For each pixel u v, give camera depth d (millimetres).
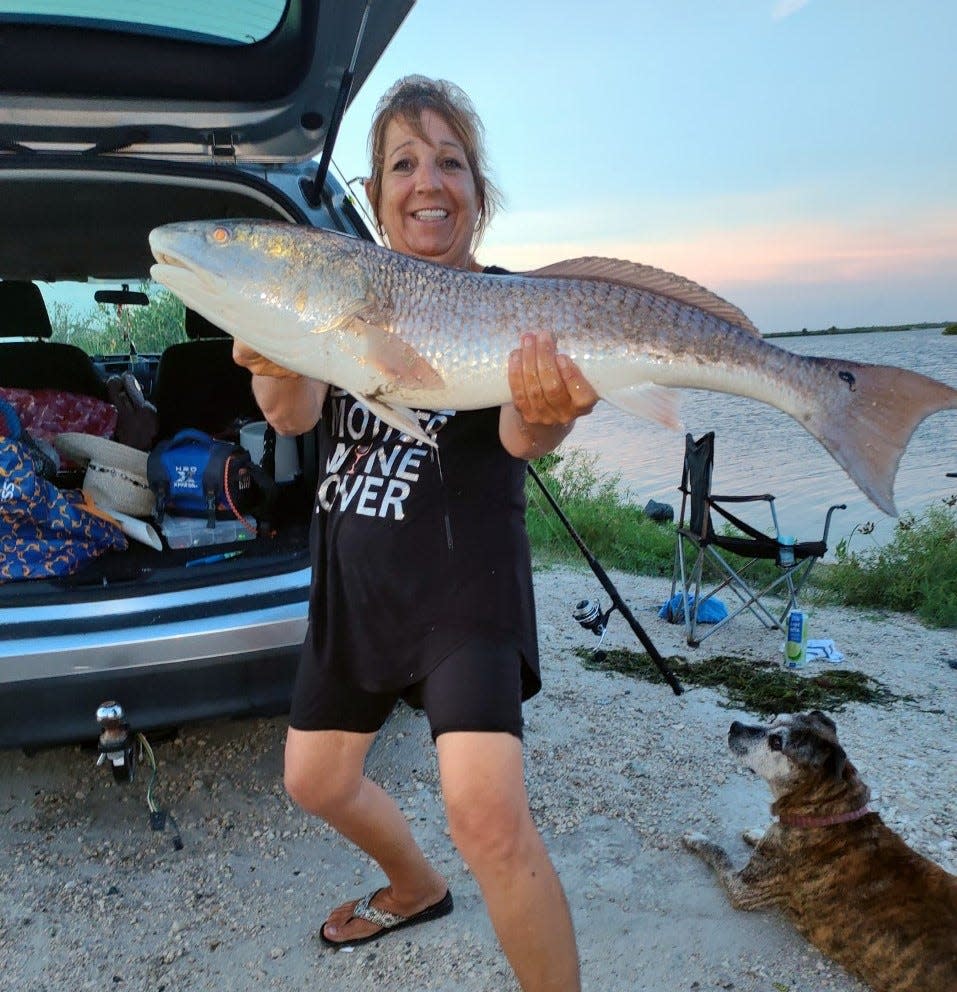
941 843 2764
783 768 2428
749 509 9992
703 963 2279
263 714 2645
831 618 5445
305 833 2857
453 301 1793
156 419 4035
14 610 2504
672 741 3525
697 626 5102
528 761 3342
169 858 2734
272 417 2031
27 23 2975
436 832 2873
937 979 2088
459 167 2107
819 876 2311
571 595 5703
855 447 1805
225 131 3486
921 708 3900
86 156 3293
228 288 1755
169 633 2480
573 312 1803
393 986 2199
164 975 2246
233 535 3330
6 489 2949
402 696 2105
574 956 1797
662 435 17172
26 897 2541
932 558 5902
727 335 1825
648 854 2762
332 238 1784
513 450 1938
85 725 2492
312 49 3098
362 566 1926
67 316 4941
